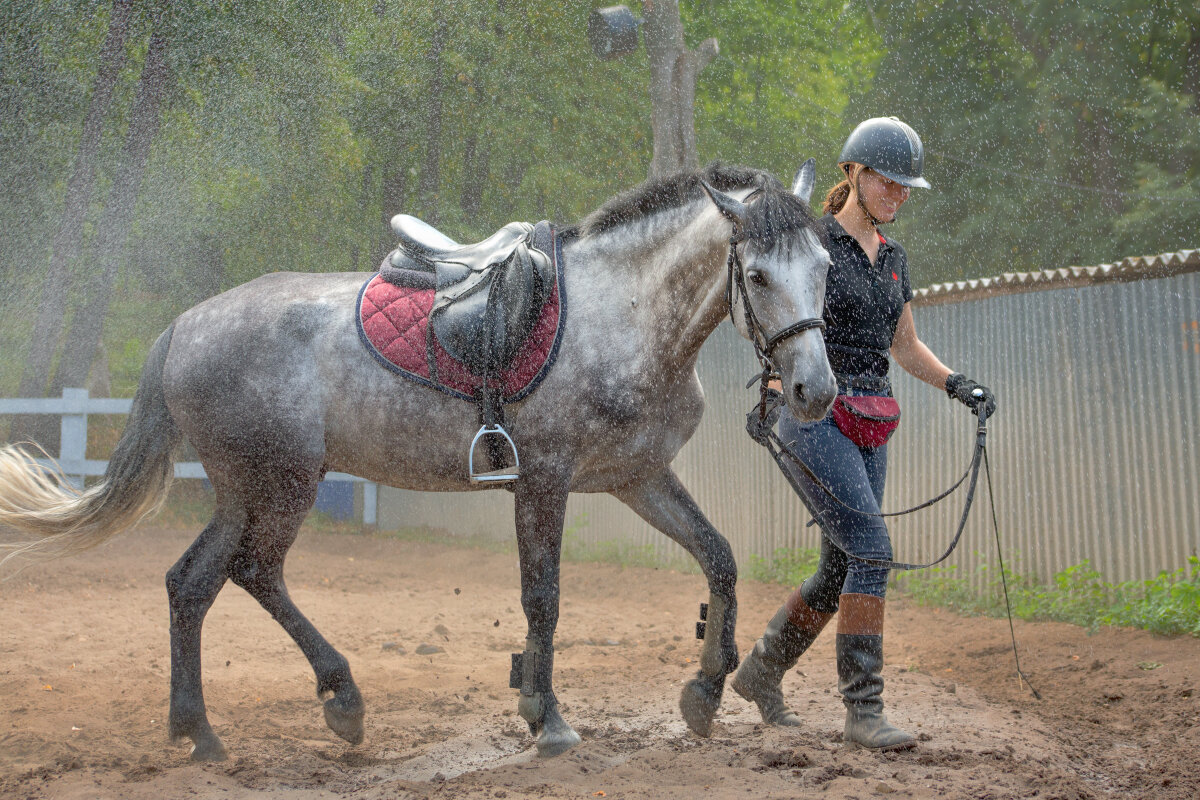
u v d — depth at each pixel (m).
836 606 4.08
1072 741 4.04
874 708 3.78
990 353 8.24
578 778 3.44
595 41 12.12
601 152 16.41
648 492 4.16
